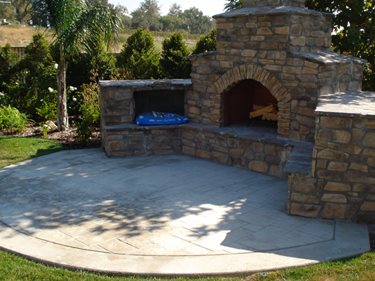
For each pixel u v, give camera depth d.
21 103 14.34
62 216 6.36
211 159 9.37
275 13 7.84
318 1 10.53
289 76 7.96
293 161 6.68
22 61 16.20
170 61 15.38
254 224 6.00
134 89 9.91
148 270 4.72
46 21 11.62
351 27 10.10
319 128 5.95
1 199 7.09
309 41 8.33
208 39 14.79
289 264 4.83
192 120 10.11
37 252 5.20
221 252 5.15
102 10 11.39
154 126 9.84
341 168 5.96
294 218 6.21
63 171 8.69
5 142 11.11
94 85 13.57
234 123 9.76
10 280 4.50
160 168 8.83
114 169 8.80
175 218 6.24
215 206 6.71
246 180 8.02
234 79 8.86
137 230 5.83
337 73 8.03
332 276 4.52
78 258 5.03
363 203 5.98
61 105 12.50
